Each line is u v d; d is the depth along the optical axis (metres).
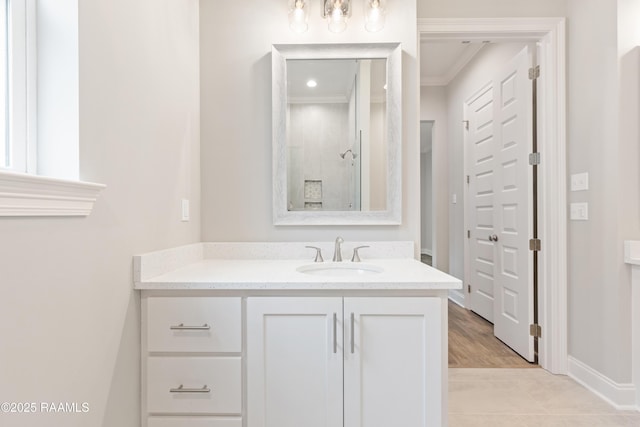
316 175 1.97
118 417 1.21
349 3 1.90
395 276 1.42
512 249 2.71
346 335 1.34
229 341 1.34
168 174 1.57
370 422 1.34
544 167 2.34
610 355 1.94
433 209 4.35
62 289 0.94
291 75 1.96
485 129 3.27
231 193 1.97
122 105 1.21
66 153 1.00
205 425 1.35
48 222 0.89
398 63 1.93
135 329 1.32
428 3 2.26
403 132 1.98
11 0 0.92
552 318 2.29
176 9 1.65
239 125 1.97
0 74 0.91
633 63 1.87
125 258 1.25
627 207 1.87
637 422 1.76
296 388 1.34
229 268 1.65
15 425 0.80
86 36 1.03
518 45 2.74
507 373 2.32
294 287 1.32
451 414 1.85
